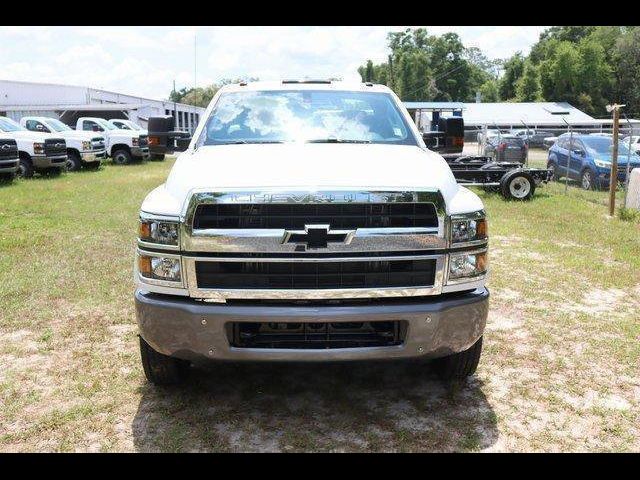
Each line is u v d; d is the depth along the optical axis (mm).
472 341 3373
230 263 3137
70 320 5090
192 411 3596
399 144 4352
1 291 5750
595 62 77312
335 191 3078
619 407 3703
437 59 98250
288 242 3059
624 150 16141
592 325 5121
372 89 4941
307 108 4629
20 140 17109
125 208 11336
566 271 6984
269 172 3254
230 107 4637
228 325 3186
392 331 3260
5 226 9156
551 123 51344
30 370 4121
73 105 33781
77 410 3574
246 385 3949
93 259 7121
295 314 3094
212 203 3080
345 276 3154
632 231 9516
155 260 3219
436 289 3209
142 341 3555
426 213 3184
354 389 3910
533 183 13742
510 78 93125
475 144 47094
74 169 20688
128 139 24578
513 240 8844
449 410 3643
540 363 4344
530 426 3467
